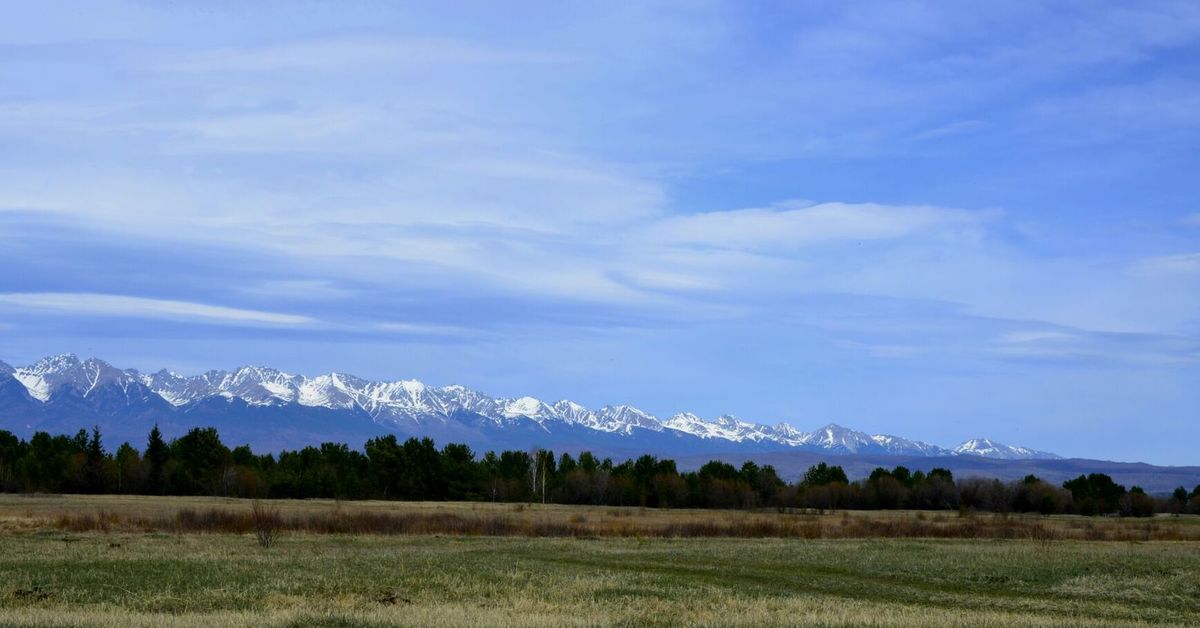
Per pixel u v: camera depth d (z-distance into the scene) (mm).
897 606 36375
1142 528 101500
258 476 148750
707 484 159000
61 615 28609
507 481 161875
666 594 37906
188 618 28406
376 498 154625
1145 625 31594
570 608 33656
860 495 160500
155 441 156625
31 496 131125
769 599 36969
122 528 70875
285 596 35375
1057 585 45344
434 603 34812
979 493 162125
